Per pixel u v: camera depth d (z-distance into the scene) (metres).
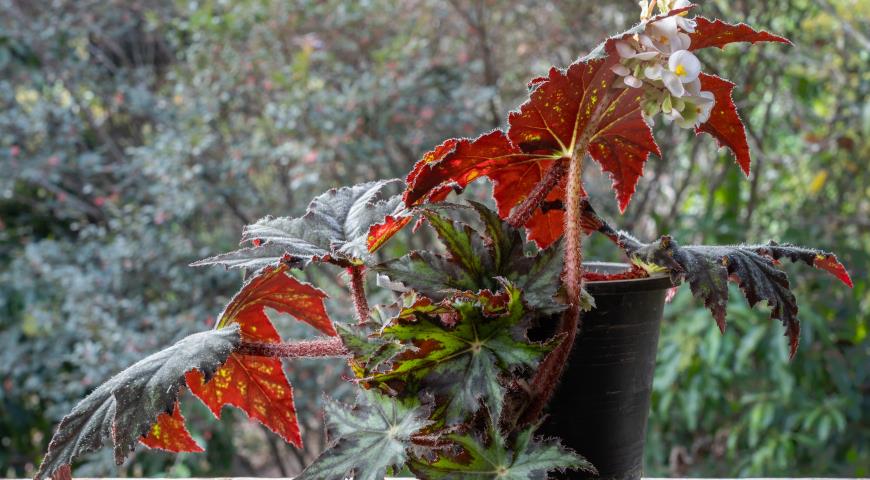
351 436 0.78
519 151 0.86
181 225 3.53
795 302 0.79
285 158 3.07
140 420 0.69
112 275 3.42
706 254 0.79
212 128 3.36
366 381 0.78
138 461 3.18
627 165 0.96
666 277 0.87
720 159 3.19
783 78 3.37
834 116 3.26
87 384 3.13
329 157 2.92
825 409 2.74
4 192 3.66
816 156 3.26
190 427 3.07
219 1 3.12
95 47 4.16
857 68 3.20
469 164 0.87
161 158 3.19
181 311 3.40
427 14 3.16
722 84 0.86
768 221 3.37
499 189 0.95
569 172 0.83
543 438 0.80
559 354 0.80
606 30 3.22
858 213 3.40
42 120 3.69
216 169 3.25
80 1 3.82
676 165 3.40
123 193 3.82
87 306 3.19
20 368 3.48
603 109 0.83
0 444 3.87
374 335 0.75
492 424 0.75
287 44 3.19
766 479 1.19
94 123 3.91
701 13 2.98
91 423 0.73
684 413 2.76
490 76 3.28
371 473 0.74
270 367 0.92
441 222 0.80
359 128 3.03
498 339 0.76
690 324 2.64
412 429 0.74
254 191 3.39
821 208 3.33
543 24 3.26
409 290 0.82
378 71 2.97
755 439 2.75
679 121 0.79
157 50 4.23
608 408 0.88
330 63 3.17
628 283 0.85
